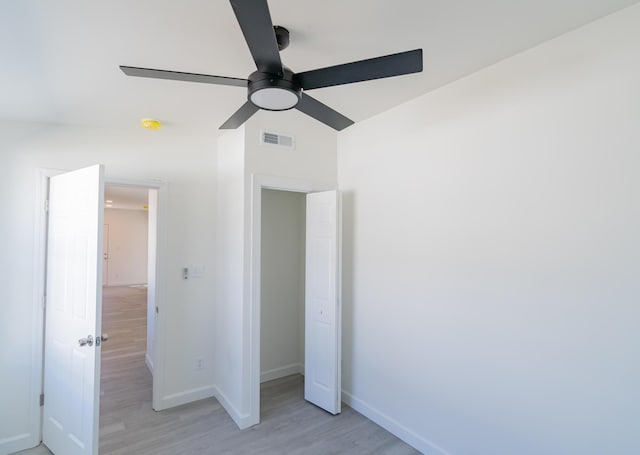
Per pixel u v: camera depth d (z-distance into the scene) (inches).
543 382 71.9
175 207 126.3
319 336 123.0
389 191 109.7
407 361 102.0
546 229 71.9
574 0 58.9
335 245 118.3
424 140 98.6
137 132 121.3
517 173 76.9
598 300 64.6
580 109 67.3
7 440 100.5
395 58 54.5
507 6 59.8
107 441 101.8
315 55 75.0
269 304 151.9
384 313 110.2
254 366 112.0
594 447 64.7
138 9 58.2
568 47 68.9
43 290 106.0
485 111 83.3
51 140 109.2
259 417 113.8
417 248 99.9
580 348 66.7
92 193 89.1
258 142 115.2
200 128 120.8
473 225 85.5
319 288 123.5
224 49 71.6
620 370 61.8
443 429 91.4
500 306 79.5
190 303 127.9
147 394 133.9
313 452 96.9
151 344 157.2
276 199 154.9
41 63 75.9
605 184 64.0
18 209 104.0
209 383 131.3
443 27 66.0
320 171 128.1
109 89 89.4
